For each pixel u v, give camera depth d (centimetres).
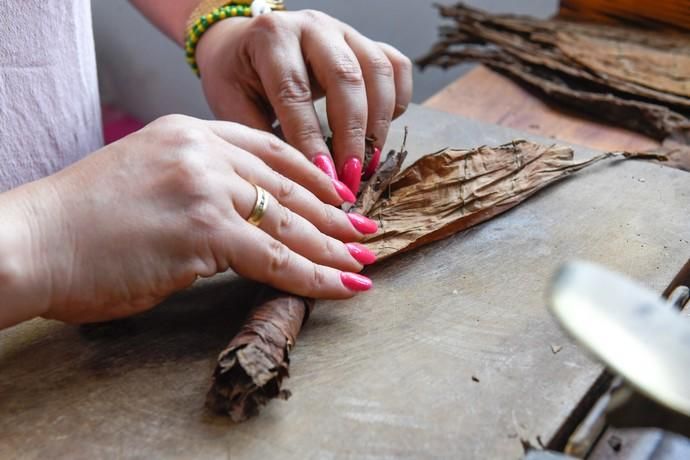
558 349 43
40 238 40
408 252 51
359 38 58
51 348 44
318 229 47
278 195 46
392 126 64
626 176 57
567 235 52
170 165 42
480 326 45
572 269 30
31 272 40
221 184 43
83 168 42
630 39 76
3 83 53
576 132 68
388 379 42
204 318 46
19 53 53
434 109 67
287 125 54
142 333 45
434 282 48
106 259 41
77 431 40
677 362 29
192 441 39
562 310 29
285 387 42
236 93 61
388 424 39
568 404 40
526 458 37
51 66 56
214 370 41
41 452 39
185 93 121
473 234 52
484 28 79
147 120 127
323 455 38
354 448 38
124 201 41
